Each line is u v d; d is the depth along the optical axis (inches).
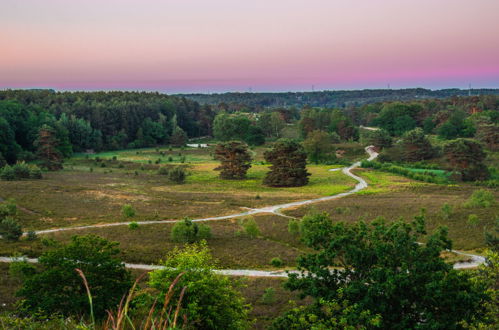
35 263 1492.4
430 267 672.4
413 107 7578.7
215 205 2920.8
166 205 2851.9
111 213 2518.5
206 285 700.7
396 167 4564.5
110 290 834.2
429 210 2448.3
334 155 5403.5
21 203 2618.1
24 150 5610.2
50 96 7815.0
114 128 7121.1
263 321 1069.1
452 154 4158.5
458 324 636.7
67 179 3941.9
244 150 4392.2
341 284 741.9
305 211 2662.4
